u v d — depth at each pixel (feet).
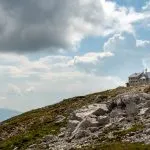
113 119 210.59
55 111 323.16
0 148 229.25
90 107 246.47
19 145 221.87
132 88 352.49
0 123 366.84
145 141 155.02
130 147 147.95
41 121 293.64
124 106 226.79
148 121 186.80
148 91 305.53
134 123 191.93
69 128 223.71
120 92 333.01
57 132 230.27
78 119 226.58
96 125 205.87
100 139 178.40
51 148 189.26
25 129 286.25
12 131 294.05
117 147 151.43
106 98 312.91
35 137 229.66
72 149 173.06
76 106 320.50
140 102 223.51
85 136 195.31
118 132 179.73
